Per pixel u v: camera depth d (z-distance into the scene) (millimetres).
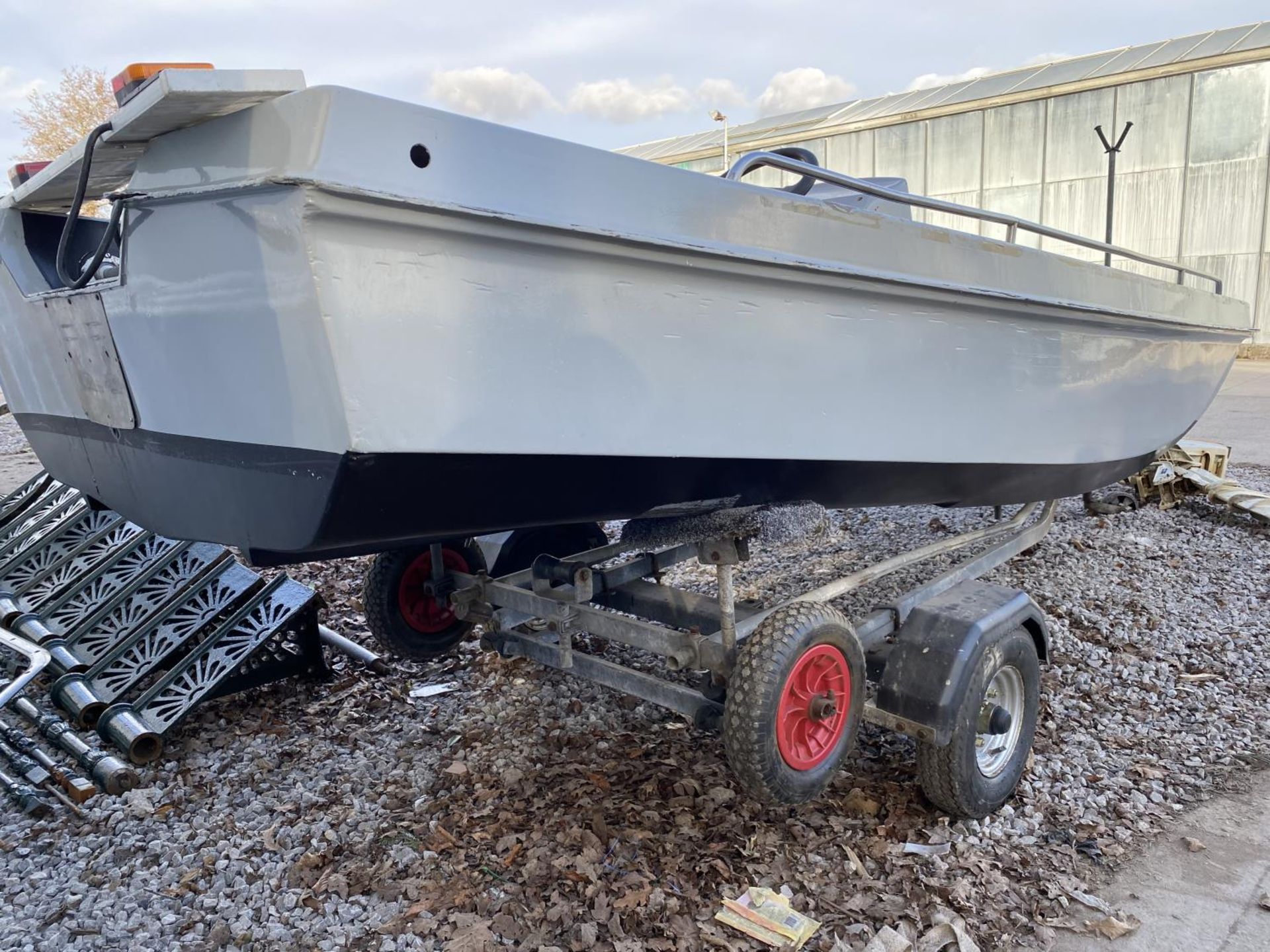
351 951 2088
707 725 2502
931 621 2611
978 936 2172
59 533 4215
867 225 2562
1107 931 2186
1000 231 20062
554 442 2010
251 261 1714
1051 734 3211
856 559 5285
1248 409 11797
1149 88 17812
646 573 3311
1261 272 17391
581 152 1918
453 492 1957
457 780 2869
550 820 2602
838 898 2293
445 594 3240
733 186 2207
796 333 2471
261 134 1622
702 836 2539
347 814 2666
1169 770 2990
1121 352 3996
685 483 2457
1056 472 3861
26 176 2650
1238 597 4656
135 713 2992
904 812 2678
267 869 2398
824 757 2516
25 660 3553
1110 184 7383
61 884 2338
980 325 3076
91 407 2557
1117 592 4668
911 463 2994
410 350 1741
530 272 1886
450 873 2369
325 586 4758
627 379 2111
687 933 2143
